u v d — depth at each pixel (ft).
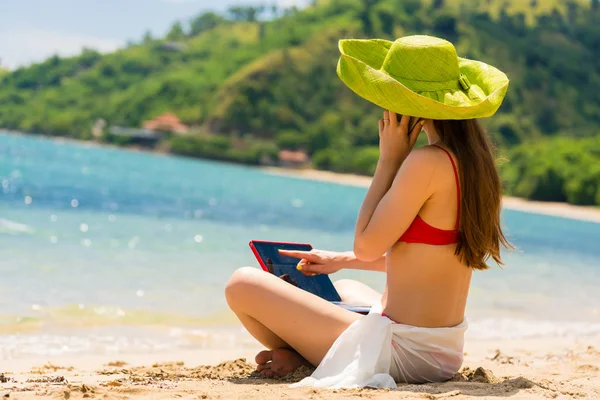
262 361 10.02
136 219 53.52
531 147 212.23
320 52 412.57
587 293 29.50
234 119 374.02
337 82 391.24
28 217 46.50
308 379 8.82
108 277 24.80
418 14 454.40
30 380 9.86
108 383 8.94
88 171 150.10
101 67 508.94
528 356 14.67
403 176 8.52
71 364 12.86
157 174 173.17
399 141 8.96
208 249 36.22
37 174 119.34
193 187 129.29
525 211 168.66
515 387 8.79
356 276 27.73
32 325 16.92
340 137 350.43
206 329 17.83
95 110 452.76
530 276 34.19
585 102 380.99
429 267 8.71
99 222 47.60
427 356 8.90
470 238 8.61
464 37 415.23
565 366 12.85
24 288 21.38
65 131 438.40
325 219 75.10
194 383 9.16
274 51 428.56
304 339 9.22
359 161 327.47
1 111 471.62
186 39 592.19
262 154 349.61
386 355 8.68
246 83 382.63
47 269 25.29
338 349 8.83
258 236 48.21
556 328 20.56
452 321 9.02
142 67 509.76
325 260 10.29
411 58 8.63
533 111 361.92
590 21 471.21
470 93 8.80
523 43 418.72
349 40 9.27
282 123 370.94
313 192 169.78
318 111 380.17
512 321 21.43
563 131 355.36
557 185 196.65
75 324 17.42
